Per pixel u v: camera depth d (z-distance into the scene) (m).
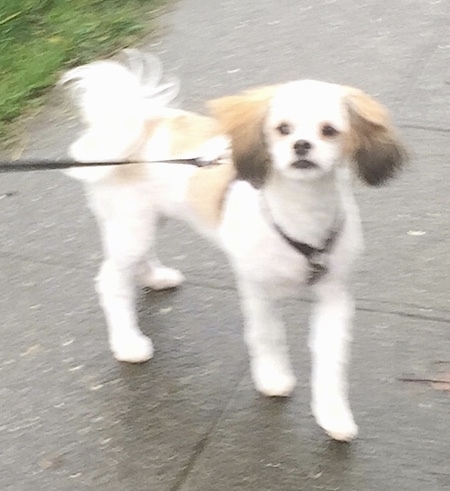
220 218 1.20
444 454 1.22
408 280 1.47
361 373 1.33
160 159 1.25
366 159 1.10
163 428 1.29
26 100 2.00
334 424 1.23
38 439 1.29
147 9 2.34
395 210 1.61
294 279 1.17
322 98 1.05
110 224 1.34
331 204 1.12
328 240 1.14
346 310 1.21
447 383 1.31
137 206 1.30
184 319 1.44
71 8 2.33
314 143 1.04
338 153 1.07
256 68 2.04
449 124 1.81
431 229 1.57
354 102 1.08
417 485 1.19
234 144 1.11
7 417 1.32
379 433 1.25
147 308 1.46
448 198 1.63
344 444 1.24
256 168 1.10
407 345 1.37
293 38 2.15
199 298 1.48
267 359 1.29
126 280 1.38
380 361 1.35
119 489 1.21
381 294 1.45
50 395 1.35
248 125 1.10
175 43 2.17
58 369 1.38
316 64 2.04
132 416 1.30
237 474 1.22
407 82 1.95
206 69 2.05
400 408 1.28
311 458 1.23
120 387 1.35
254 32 2.19
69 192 1.73
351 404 1.29
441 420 1.26
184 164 1.22
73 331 1.44
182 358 1.38
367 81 1.96
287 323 1.41
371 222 1.59
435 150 1.74
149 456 1.25
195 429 1.28
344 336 1.22
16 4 2.29
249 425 1.28
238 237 1.16
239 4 2.33
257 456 1.24
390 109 1.86
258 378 1.31
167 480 1.22
